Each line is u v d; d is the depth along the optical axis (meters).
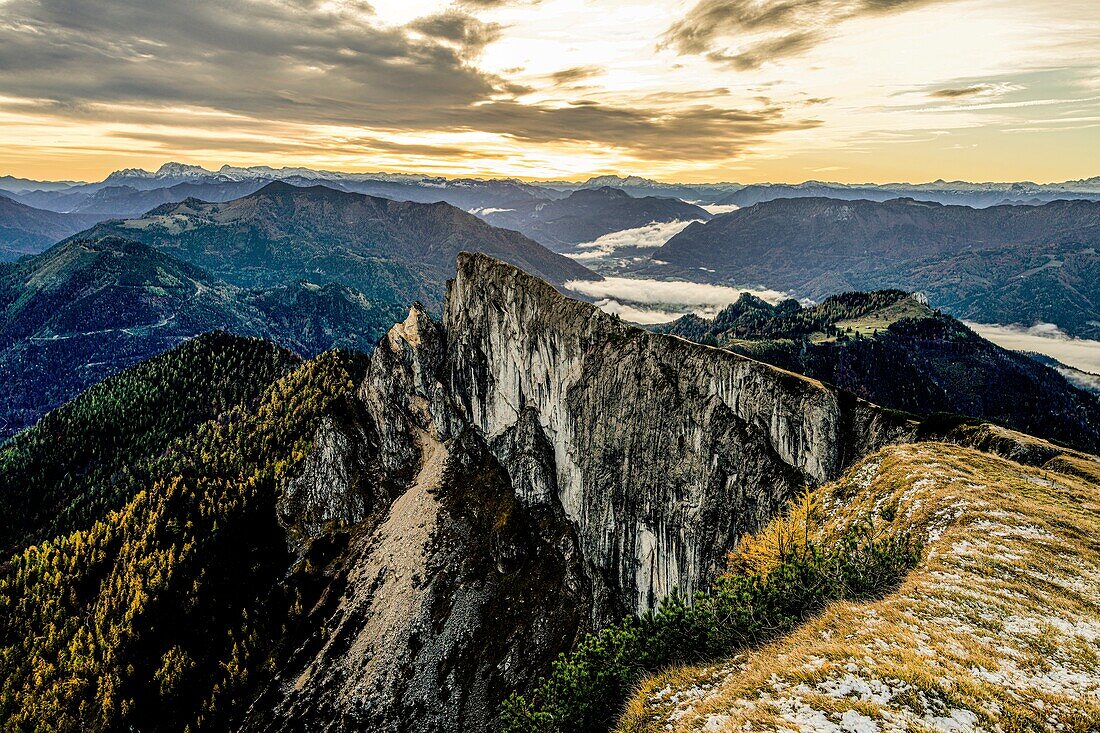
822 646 36.16
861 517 60.44
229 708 129.38
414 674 126.44
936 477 61.41
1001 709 28.41
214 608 149.62
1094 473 66.38
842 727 28.92
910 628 36.09
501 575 145.25
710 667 41.03
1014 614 36.38
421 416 193.38
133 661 137.88
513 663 126.44
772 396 102.56
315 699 125.81
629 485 130.00
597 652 50.66
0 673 144.25
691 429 116.62
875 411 94.50
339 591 151.12
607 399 138.12
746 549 62.53
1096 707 27.88
